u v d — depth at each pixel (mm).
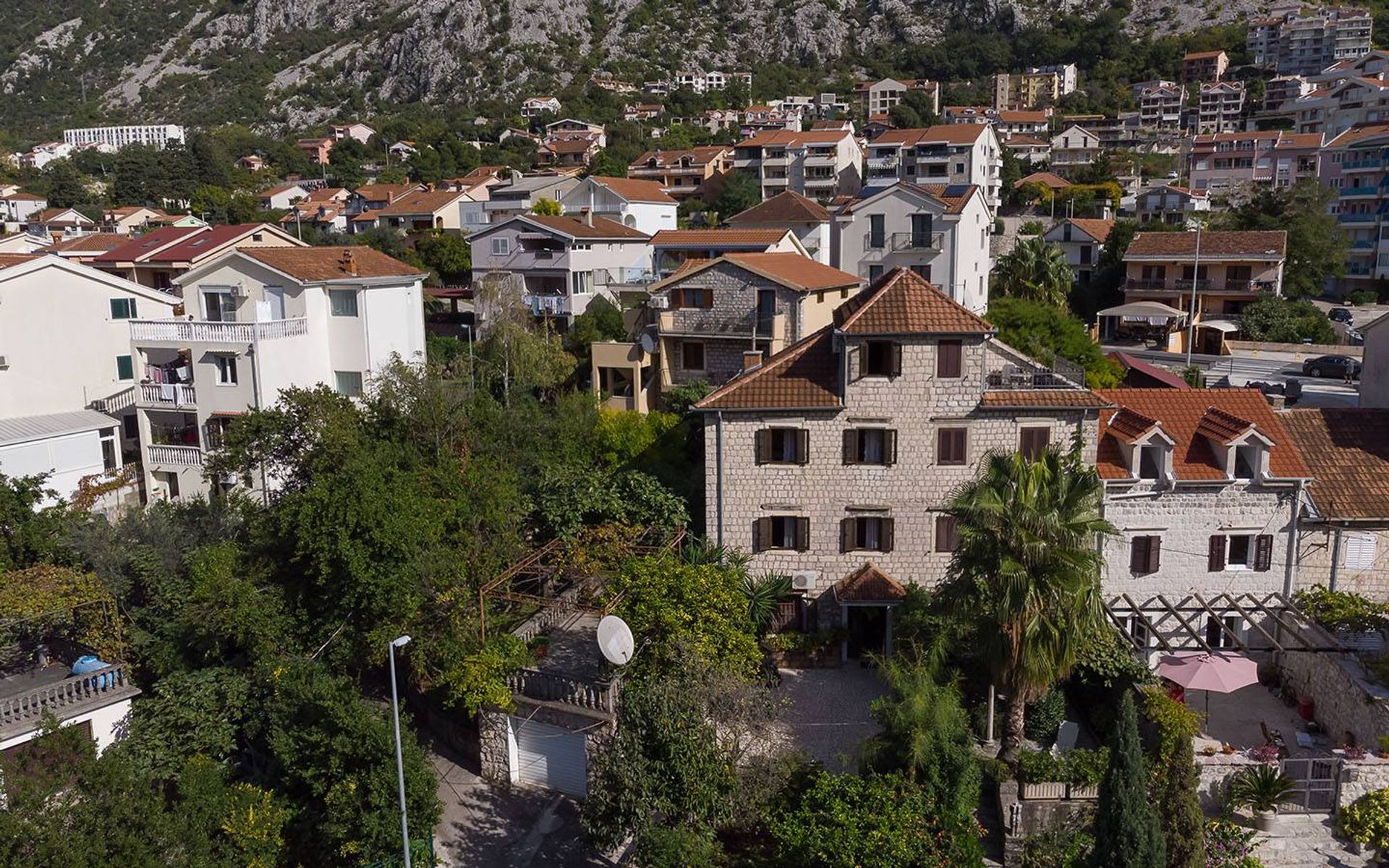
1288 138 127625
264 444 36281
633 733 23438
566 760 27234
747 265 48500
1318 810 24484
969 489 25250
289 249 49688
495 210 107562
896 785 23453
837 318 35125
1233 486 30750
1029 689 24625
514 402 49031
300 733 24281
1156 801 22594
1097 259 93562
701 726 23562
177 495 46469
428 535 29516
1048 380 32469
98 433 47625
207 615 28688
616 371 53531
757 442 32719
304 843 24297
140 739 26234
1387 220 95688
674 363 51125
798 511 32969
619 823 23125
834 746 27281
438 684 28234
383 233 97125
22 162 180250
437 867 24281
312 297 46969
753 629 30562
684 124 188875
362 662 29453
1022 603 23266
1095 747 27266
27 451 44844
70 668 28156
